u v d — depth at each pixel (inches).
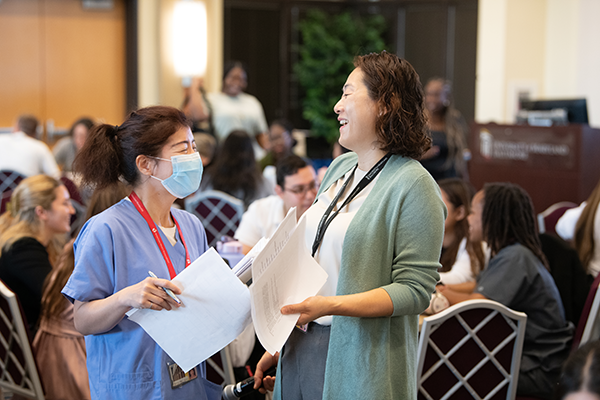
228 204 152.3
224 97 254.7
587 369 37.1
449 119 190.5
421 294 53.6
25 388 89.7
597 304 85.3
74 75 309.1
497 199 95.7
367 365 54.1
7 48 299.9
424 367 80.2
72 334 90.0
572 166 205.9
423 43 363.9
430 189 54.7
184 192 59.6
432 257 54.2
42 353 90.4
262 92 371.2
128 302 52.2
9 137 231.8
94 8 307.1
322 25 369.1
